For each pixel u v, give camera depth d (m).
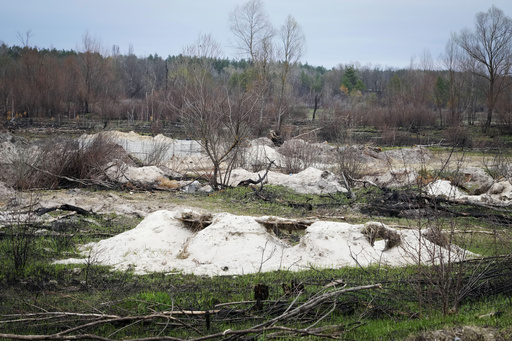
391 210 15.41
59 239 10.95
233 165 22.77
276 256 9.91
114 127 50.00
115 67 82.12
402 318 6.82
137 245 10.32
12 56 97.44
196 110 21.47
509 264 8.52
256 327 6.04
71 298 7.63
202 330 6.43
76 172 19.64
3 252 9.74
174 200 17.44
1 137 24.52
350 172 22.38
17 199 15.45
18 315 6.45
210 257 9.88
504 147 35.38
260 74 50.22
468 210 15.66
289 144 27.52
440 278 7.05
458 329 6.09
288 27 50.66
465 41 52.91
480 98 59.78
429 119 53.16
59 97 59.19
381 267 9.30
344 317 6.89
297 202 17.17
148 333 6.41
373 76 120.19
